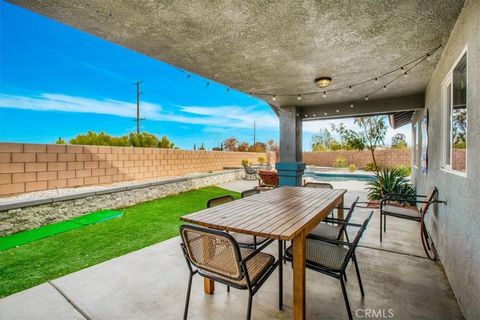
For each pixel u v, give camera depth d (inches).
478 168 64.3
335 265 70.7
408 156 566.3
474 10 68.5
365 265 104.1
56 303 78.6
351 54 113.4
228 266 66.8
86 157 239.8
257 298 81.7
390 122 299.9
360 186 355.6
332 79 149.4
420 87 165.6
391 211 134.2
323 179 462.3
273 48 107.7
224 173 407.5
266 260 72.0
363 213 194.4
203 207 217.9
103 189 205.2
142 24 88.9
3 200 160.6
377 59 119.0
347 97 195.8
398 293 83.7
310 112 235.9
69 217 176.4
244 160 563.8
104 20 86.2
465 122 82.8
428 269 100.3
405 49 108.1
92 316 72.6
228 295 83.6
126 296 82.7
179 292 85.1
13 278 94.7
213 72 137.9
